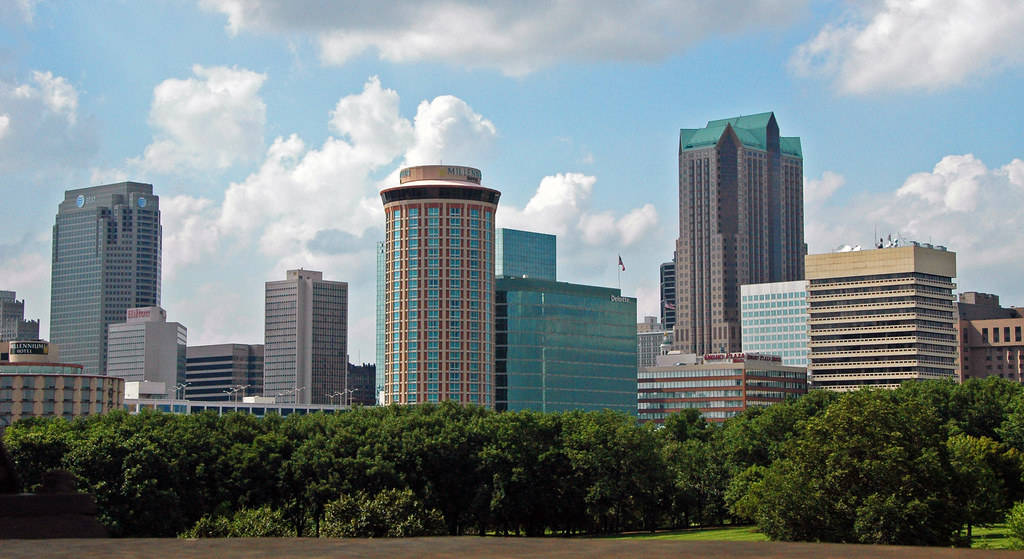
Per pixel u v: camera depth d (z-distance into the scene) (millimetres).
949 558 16359
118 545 18812
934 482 154500
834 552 17125
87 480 178000
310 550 17938
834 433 158375
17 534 22828
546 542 18844
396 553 17359
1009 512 172875
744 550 17422
